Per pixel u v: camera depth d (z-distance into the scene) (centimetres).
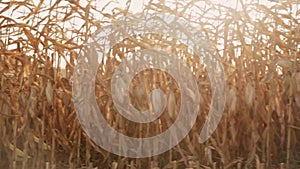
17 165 415
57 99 452
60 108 451
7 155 424
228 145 441
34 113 423
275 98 446
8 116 416
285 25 471
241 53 460
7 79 435
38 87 441
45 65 441
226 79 457
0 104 426
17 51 458
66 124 450
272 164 434
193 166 400
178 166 423
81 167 422
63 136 447
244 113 440
